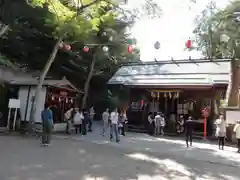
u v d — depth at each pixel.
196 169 8.63
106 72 27.72
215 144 15.88
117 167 8.10
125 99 24.58
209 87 18.95
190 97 21.12
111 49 23.89
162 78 21.30
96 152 10.45
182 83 19.66
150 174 7.52
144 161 9.36
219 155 11.70
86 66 25.77
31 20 18.86
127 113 22.75
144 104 22.47
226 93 18.22
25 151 9.62
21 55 22.48
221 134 13.60
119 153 10.61
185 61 22.88
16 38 20.81
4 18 16.00
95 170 7.54
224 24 15.75
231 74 17.66
